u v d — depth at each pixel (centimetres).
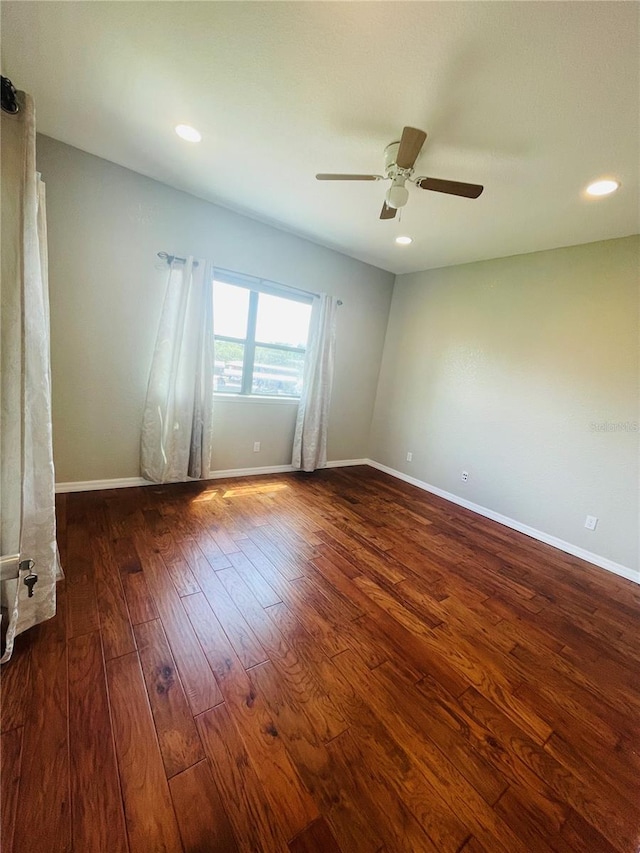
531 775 121
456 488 386
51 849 89
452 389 389
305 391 395
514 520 335
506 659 173
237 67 153
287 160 222
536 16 114
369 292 436
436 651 172
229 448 367
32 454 138
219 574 209
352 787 111
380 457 479
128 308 283
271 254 345
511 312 336
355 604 199
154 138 217
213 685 139
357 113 171
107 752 111
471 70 137
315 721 130
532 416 322
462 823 105
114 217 265
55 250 249
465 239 306
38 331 132
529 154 182
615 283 271
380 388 477
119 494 296
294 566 228
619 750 134
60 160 240
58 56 158
